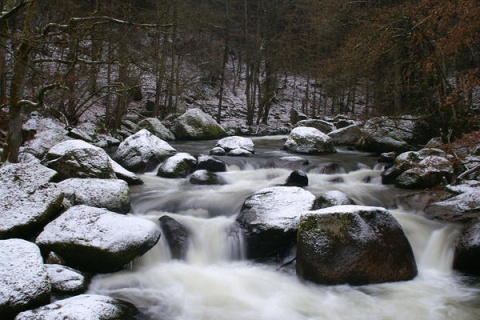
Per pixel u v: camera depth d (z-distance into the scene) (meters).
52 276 4.73
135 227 5.54
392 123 13.66
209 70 26.53
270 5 26.64
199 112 18.48
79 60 8.09
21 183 6.12
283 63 25.33
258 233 6.07
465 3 8.36
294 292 5.20
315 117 24.53
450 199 7.17
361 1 16.30
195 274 5.67
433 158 8.93
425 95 12.09
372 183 9.59
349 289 5.21
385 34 12.16
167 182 9.16
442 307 4.87
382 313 4.74
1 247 4.60
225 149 12.58
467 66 12.05
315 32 24.73
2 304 3.97
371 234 5.44
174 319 4.54
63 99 14.48
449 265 5.93
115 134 16.14
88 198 6.71
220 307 4.84
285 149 13.55
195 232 6.51
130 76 17.59
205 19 21.62
